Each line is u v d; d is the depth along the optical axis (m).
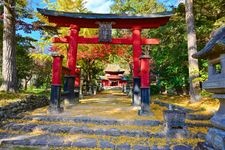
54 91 8.70
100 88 36.03
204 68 11.55
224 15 12.27
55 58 8.88
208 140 4.13
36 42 17.39
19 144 5.89
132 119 7.50
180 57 14.44
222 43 3.55
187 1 11.64
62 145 5.78
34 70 25.19
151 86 21.22
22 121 7.36
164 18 11.18
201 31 12.64
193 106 10.32
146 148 5.56
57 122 7.36
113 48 20.31
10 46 10.84
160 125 7.13
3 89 10.56
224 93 3.88
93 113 8.76
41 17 14.24
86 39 11.70
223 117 3.80
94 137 6.24
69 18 11.48
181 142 5.96
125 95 23.66
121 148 5.59
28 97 9.51
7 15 10.84
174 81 16.31
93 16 11.17
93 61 22.58
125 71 51.19
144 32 21.33
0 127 6.91
